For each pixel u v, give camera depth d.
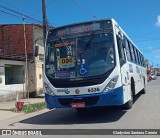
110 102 10.53
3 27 29.02
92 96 10.55
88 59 10.88
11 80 25.66
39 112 15.74
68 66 11.02
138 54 19.12
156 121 10.62
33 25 28.06
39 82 28.27
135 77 15.62
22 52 28.19
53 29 11.68
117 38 11.16
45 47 11.68
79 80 10.73
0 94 22.50
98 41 11.01
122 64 11.33
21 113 15.45
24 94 25.72
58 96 10.96
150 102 16.67
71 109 15.46
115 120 11.14
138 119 11.12
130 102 13.59
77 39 11.22
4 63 23.38
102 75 10.58
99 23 11.12
